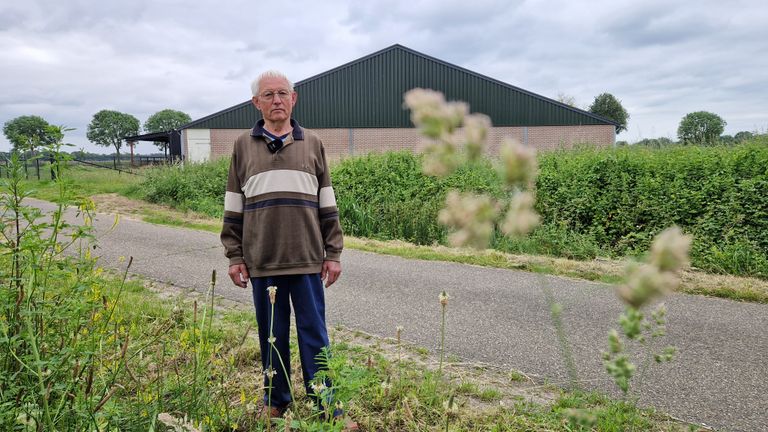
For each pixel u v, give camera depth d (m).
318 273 2.80
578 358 3.96
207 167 17.27
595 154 11.12
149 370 2.90
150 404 2.37
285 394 2.81
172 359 3.13
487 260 7.48
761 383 3.50
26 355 2.14
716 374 3.65
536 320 4.96
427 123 0.45
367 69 31.53
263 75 2.75
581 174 10.10
